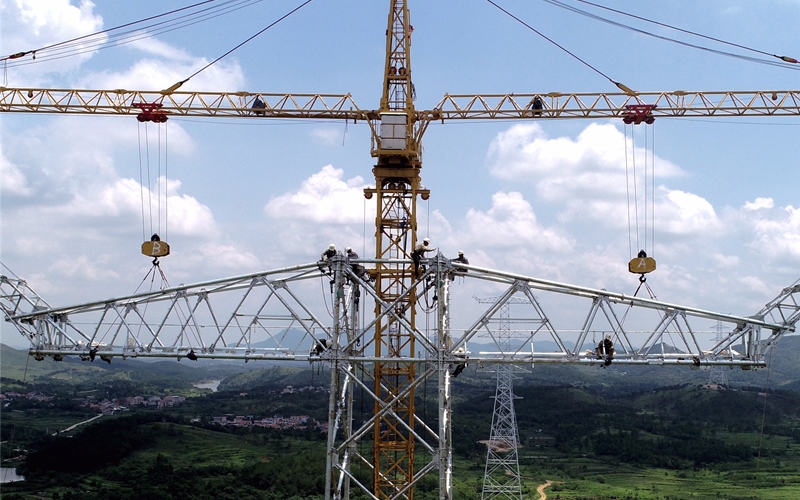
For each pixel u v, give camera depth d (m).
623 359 52.31
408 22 75.81
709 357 53.72
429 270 50.88
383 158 70.62
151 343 52.62
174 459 154.75
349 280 52.88
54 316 54.59
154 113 82.12
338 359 50.03
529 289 51.00
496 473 165.88
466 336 50.44
